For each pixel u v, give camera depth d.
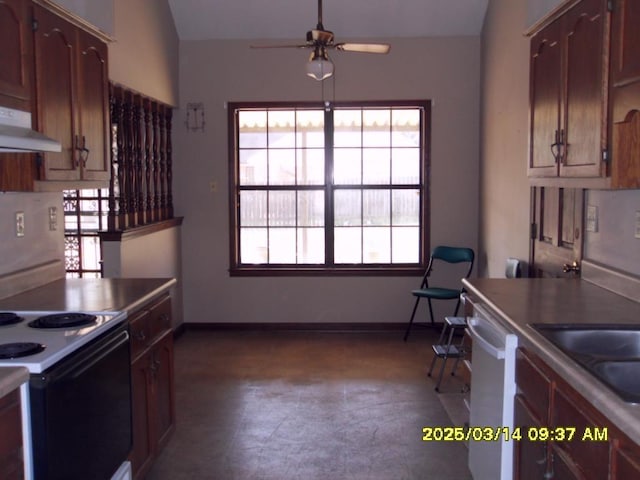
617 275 2.70
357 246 5.68
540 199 3.77
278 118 5.65
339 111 5.62
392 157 5.64
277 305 5.68
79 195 4.59
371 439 3.35
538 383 1.92
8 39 2.24
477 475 2.64
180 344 5.29
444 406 3.81
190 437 3.38
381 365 4.67
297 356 4.92
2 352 1.86
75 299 2.68
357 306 5.66
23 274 2.87
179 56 5.57
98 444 2.15
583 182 2.37
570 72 2.45
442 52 5.49
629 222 2.63
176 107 5.54
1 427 1.62
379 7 5.27
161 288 2.97
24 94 2.34
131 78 4.36
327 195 5.64
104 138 3.16
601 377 1.55
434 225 5.60
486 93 5.22
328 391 4.09
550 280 3.07
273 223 5.71
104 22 3.09
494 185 4.94
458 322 4.19
